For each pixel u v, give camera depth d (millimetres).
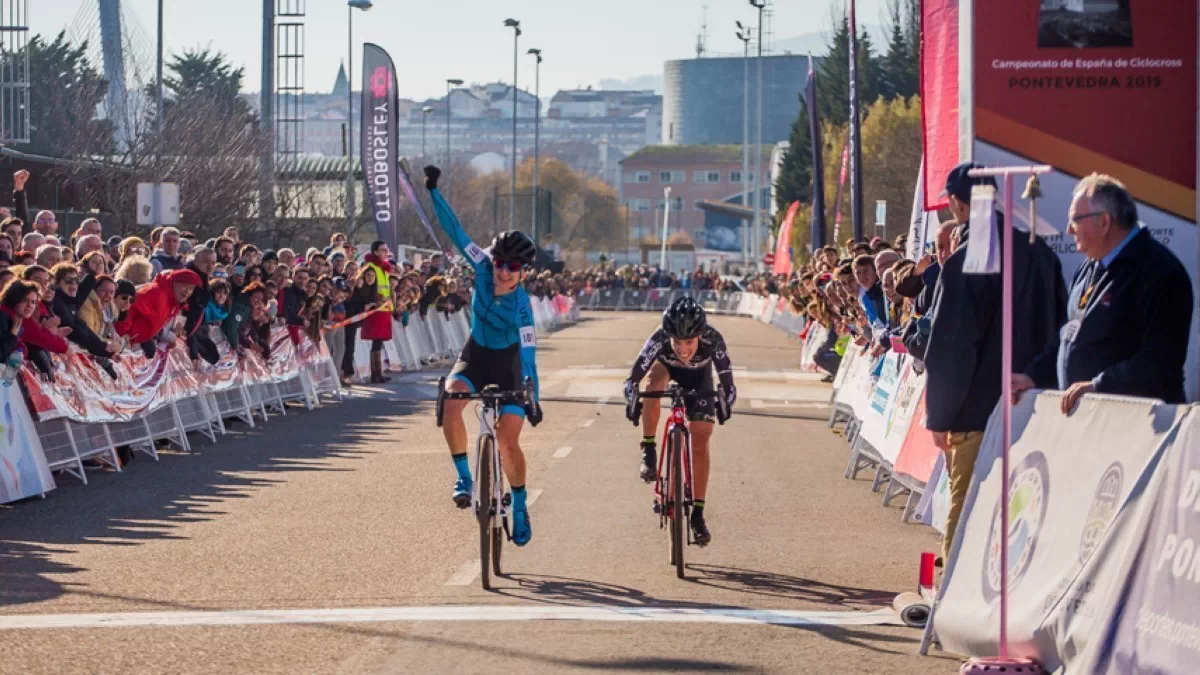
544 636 8438
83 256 17234
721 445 19344
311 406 24719
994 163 10844
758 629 8672
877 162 60844
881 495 14789
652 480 11180
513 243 10250
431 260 39094
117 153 40844
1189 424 6328
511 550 11445
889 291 14711
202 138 39750
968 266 7387
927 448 12828
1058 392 7633
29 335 14711
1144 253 7648
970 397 8633
